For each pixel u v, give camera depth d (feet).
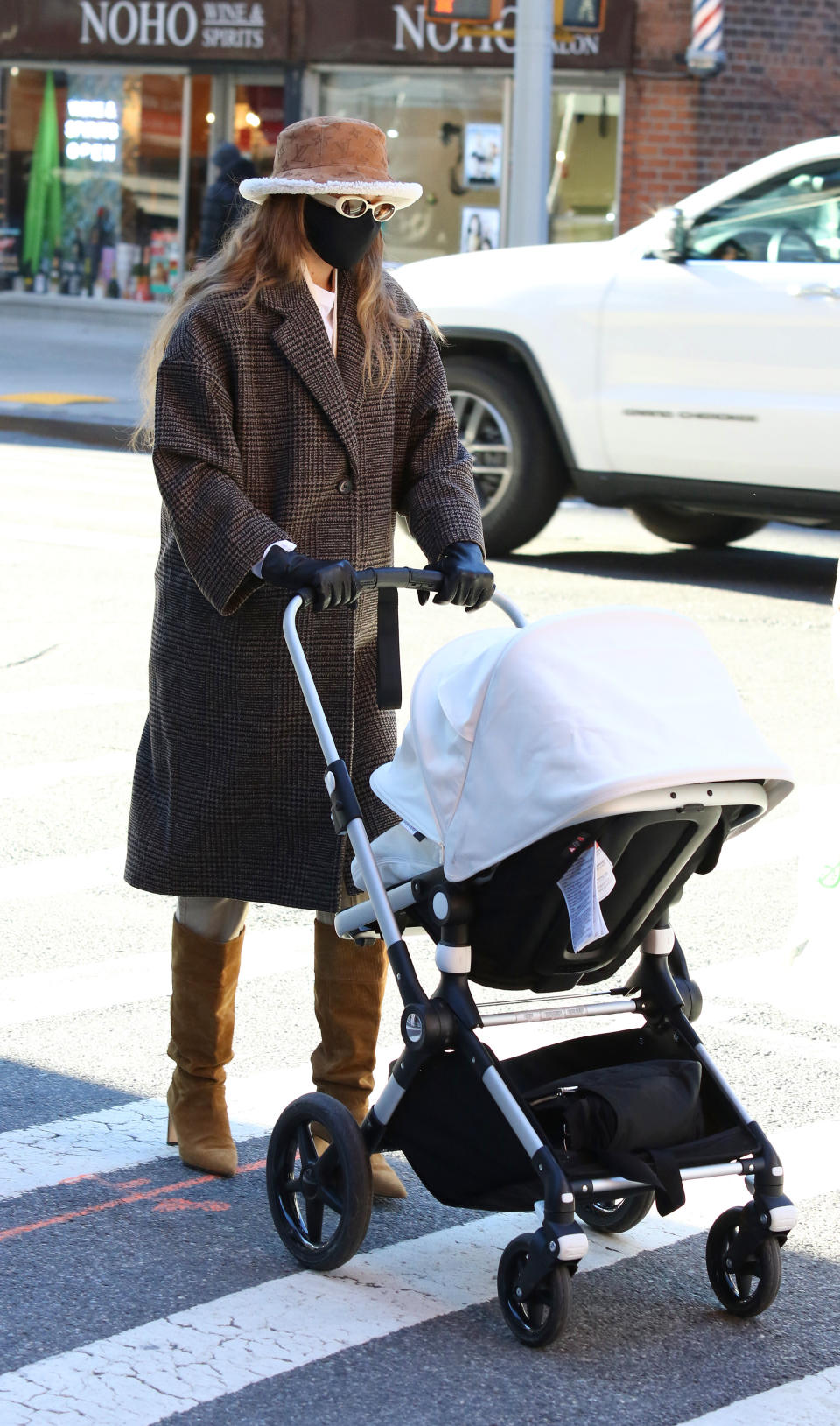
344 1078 16.01
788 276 39.60
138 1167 16.14
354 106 81.61
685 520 47.67
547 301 42.80
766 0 74.69
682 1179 13.23
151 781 15.98
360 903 15.38
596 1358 13.20
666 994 14.42
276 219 14.80
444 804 13.47
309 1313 13.71
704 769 12.98
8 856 24.56
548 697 13.10
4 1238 14.74
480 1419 12.34
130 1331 13.33
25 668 33.65
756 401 39.93
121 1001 19.97
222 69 83.92
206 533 14.49
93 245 89.35
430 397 15.89
